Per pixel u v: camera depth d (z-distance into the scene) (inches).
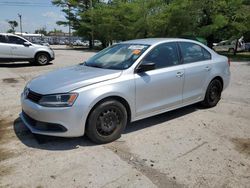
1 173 133.3
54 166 139.8
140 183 125.3
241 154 153.6
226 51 1332.4
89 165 140.6
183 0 1056.2
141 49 187.6
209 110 232.8
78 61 653.3
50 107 150.9
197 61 219.1
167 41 201.3
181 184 125.0
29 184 124.6
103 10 1475.1
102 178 129.3
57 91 152.1
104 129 163.5
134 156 150.5
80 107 151.6
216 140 171.6
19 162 143.6
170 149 159.0
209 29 996.6
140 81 175.2
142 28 1243.2
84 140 169.6
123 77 168.9
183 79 203.0
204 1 997.8
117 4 1429.6
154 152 155.3
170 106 198.5
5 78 389.7
